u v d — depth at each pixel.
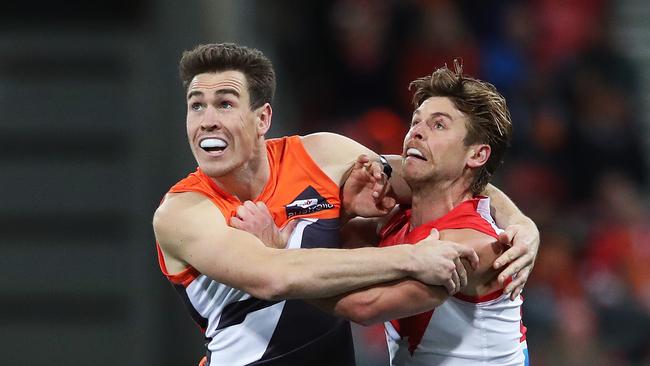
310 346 15.48
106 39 25.67
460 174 15.36
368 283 14.18
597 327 28.08
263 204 15.08
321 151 16.28
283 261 14.15
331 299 14.47
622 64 35.31
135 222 25.69
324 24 33.47
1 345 25.70
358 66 32.91
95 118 25.70
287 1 33.62
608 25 36.50
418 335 15.25
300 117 32.50
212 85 14.93
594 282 28.89
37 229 25.94
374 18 33.12
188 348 25.55
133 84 25.67
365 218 16.81
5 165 25.81
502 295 15.09
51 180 25.88
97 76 25.77
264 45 31.89
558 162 32.81
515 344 15.52
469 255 14.38
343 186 16.19
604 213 31.34
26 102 25.89
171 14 25.44
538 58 34.38
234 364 15.38
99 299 25.69
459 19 33.50
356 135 31.36
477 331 15.07
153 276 25.64
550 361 27.27
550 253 28.50
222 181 15.29
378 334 27.25
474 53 32.88
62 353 25.69
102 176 25.70
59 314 25.84
